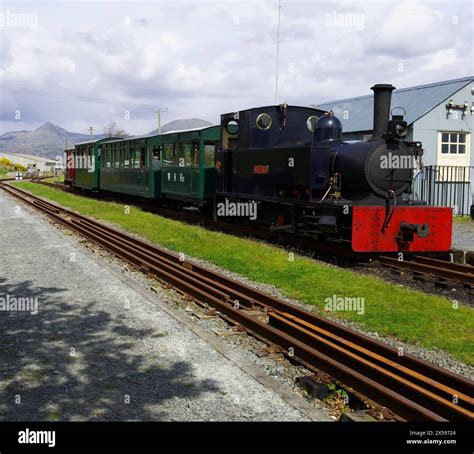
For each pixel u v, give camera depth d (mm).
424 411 4020
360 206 10312
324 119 12258
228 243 12555
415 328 6387
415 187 19734
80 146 32594
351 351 5445
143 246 12211
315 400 4637
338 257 11336
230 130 15375
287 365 5387
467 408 4191
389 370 4949
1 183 44125
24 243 12992
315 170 11516
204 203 17047
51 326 6539
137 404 4492
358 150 10898
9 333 6273
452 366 5324
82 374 5105
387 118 11320
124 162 24438
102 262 10531
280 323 6414
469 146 20938
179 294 8117
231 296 7875
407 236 10594
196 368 5266
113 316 6949
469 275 8930
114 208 22469
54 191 34031
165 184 20203
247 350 5789
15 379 4973
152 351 5719
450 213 10922
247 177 14148
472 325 6547
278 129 13672
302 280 8922
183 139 18312
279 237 13188
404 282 9188
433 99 20766
